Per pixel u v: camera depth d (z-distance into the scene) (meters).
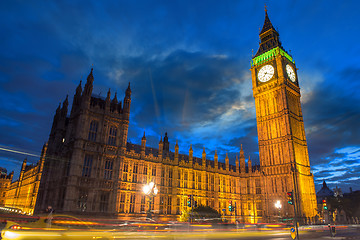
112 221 55.22
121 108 72.81
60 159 67.31
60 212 55.69
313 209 86.50
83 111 62.03
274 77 97.00
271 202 87.12
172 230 45.16
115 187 62.16
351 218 123.12
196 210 65.44
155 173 73.19
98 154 61.97
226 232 44.81
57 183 63.78
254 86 103.00
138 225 44.53
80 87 71.50
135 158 69.56
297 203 81.25
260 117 98.31
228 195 92.81
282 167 87.25
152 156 73.44
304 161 92.25
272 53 101.06
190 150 85.81
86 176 59.09
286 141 88.31
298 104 99.81
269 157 91.88
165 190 74.50
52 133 82.38
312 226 72.38
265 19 113.69
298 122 96.44
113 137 66.69
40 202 74.00
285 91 92.94
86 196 58.19
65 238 21.97
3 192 162.62
